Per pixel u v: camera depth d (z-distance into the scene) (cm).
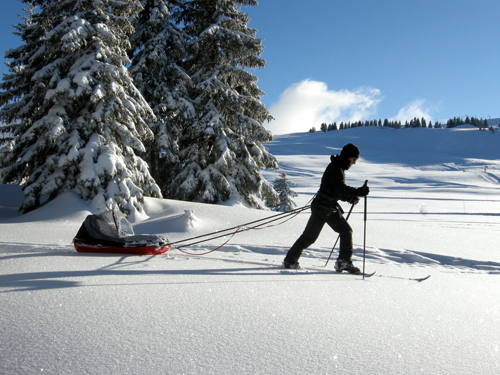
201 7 1778
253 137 1648
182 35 1686
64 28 1049
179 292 304
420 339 216
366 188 439
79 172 1048
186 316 241
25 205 1021
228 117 1703
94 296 280
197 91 1695
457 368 176
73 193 1000
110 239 511
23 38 1269
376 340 212
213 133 1533
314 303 289
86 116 1084
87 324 219
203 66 1673
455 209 2831
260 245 661
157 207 1102
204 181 1540
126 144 1105
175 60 1777
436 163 10712
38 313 235
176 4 1789
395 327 238
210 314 248
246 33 1705
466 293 351
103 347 186
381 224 1058
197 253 550
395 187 6275
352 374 166
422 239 841
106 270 383
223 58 1628
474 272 496
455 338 220
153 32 1650
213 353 184
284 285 349
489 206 3145
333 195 460
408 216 2022
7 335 198
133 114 1121
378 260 572
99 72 1047
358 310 275
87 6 1125
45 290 290
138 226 863
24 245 557
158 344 193
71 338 197
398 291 348
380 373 168
